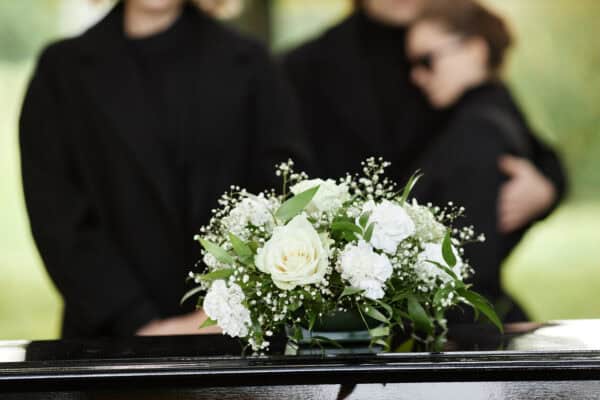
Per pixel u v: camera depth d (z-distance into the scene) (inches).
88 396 72.4
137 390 72.6
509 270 183.9
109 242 168.9
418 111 180.2
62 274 167.2
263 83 175.8
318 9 179.9
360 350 77.7
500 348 77.0
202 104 172.6
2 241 181.2
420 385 73.0
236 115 173.5
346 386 72.8
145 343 83.4
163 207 169.9
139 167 170.1
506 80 184.4
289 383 72.7
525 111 185.0
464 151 179.5
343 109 178.1
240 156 173.0
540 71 185.5
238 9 176.7
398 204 80.5
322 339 78.2
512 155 181.6
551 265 184.9
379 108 179.2
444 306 81.2
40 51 172.6
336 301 77.5
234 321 74.4
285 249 74.2
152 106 171.5
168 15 172.9
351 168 178.4
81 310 166.1
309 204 78.0
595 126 185.2
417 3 179.6
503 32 184.1
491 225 178.9
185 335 88.1
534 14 185.0
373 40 179.9
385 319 75.4
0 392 72.0
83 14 174.1
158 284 169.0
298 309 77.3
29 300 182.5
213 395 72.7
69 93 171.0
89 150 170.6
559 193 185.0
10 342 84.2
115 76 171.8
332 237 77.0
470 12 182.4
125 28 173.2
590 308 185.5
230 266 76.4
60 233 167.6
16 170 180.2
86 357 76.4
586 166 185.8
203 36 174.2
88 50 172.2
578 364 72.9
